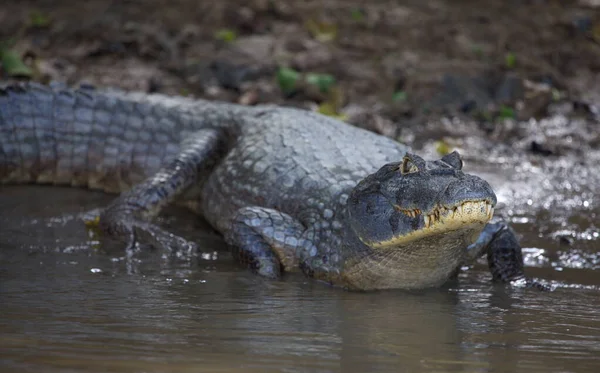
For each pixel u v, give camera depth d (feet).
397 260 27.94
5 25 62.08
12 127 40.60
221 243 35.12
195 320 23.95
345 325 24.09
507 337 23.35
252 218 31.58
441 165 26.55
